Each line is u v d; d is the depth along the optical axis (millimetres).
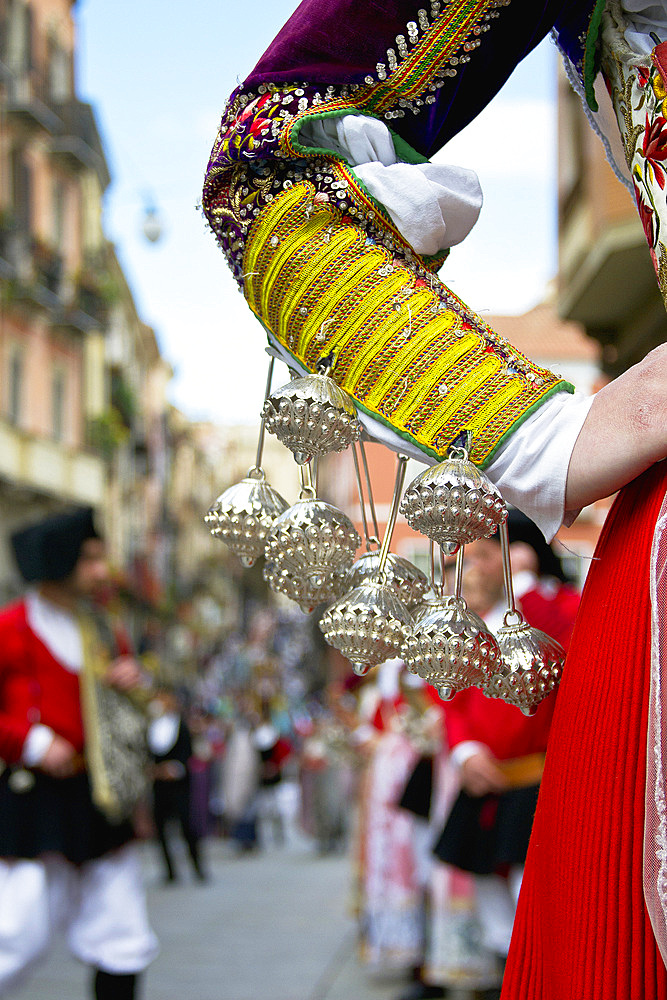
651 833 754
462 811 3945
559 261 12766
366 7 940
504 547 959
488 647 850
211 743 18203
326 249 887
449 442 839
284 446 889
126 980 3475
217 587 60875
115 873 3465
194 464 60656
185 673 39656
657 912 745
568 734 842
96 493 27812
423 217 904
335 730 11734
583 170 11148
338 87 955
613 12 967
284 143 902
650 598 797
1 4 23234
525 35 1002
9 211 23500
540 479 818
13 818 3318
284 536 932
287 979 6535
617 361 12852
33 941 3326
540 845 867
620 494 878
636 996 764
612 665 816
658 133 916
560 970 815
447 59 967
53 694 3529
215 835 18141
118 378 34062
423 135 1008
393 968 6715
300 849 16672
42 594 3670
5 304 23422
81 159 25891
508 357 861
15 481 23281
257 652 57156
